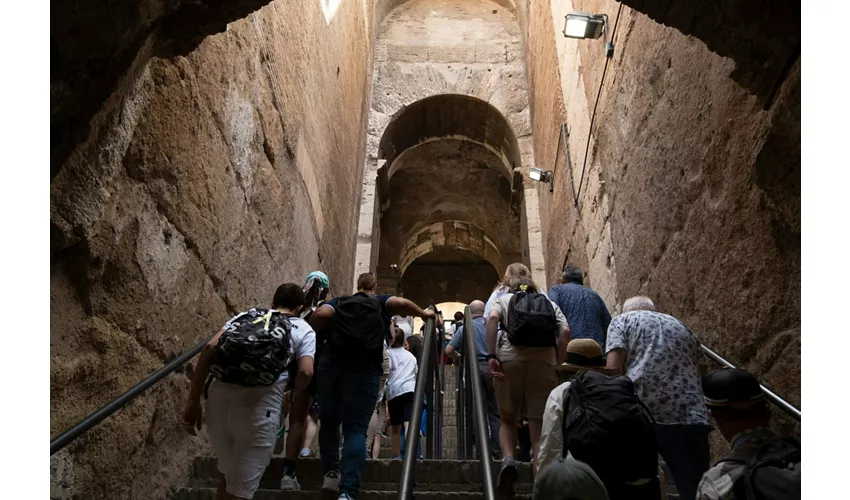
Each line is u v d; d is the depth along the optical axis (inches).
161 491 132.5
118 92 103.3
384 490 150.8
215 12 101.1
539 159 446.3
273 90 217.3
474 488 150.4
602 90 249.4
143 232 123.7
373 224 479.2
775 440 66.7
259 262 202.5
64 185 99.3
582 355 106.7
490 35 547.5
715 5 100.1
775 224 109.4
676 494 140.6
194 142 148.0
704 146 145.0
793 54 95.9
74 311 104.0
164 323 133.4
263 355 103.7
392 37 549.6
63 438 89.6
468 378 193.3
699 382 110.9
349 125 407.8
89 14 83.9
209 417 105.4
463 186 658.8
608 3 239.8
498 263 737.6
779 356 112.4
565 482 66.9
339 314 131.6
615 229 231.6
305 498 128.4
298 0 254.8
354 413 124.5
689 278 156.8
